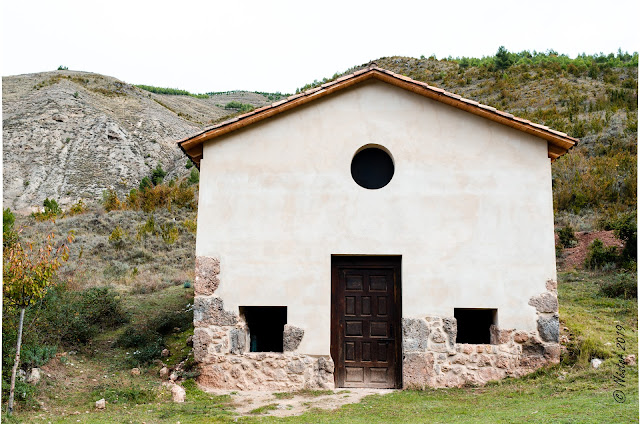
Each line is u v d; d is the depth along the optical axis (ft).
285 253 32.50
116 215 103.14
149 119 215.10
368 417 24.71
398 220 32.48
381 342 32.12
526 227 32.09
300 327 31.71
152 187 131.95
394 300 32.48
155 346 37.76
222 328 31.96
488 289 31.55
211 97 370.53
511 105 126.00
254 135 33.76
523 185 32.50
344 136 33.45
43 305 35.22
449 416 24.22
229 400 28.86
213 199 33.27
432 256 32.04
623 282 46.80
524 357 30.89
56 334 35.58
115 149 181.37
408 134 33.30
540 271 31.63
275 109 33.17
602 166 84.99
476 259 31.89
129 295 55.42
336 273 32.86
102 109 210.18
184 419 24.80
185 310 47.75
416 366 31.04
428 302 31.60
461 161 32.86
